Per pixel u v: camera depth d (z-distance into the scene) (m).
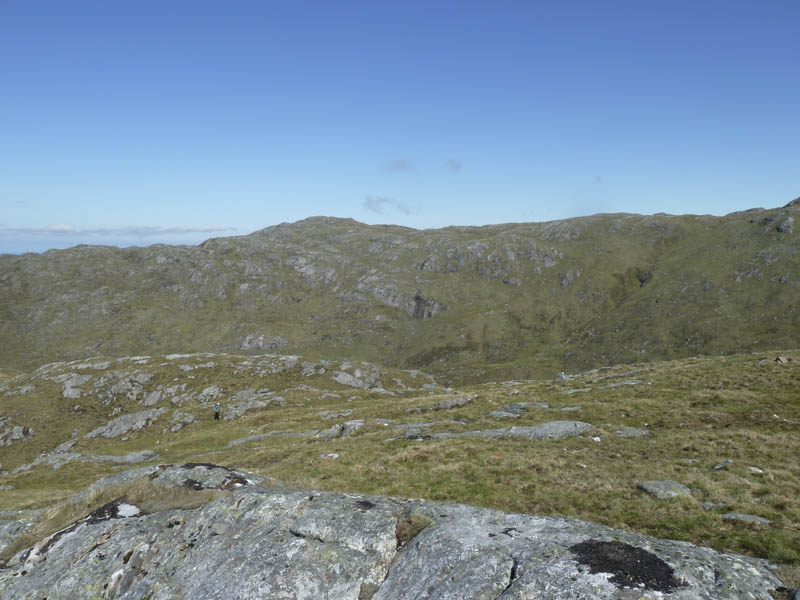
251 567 11.31
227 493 15.59
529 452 28.61
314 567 11.16
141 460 57.28
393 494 24.00
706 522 15.99
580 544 10.51
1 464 83.62
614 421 35.44
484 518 12.51
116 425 85.44
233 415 83.94
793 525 14.93
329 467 30.84
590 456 26.92
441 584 10.02
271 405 86.81
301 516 13.01
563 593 8.95
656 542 10.55
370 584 10.89
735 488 19.20
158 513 14.74
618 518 17.61
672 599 8.57
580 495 20.62
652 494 19.41
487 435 35.00
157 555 12.95
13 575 13.31
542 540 10.91
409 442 35.84
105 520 14.77
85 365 121.25
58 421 97.06
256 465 36.88
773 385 38.41
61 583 12.48
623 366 66.12
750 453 24.31
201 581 11.60
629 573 9.26
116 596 12.03
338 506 13.31
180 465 18.67
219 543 12.78
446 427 39.88
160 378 111.25
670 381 45.62
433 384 120.44
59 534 14.52
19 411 98.69
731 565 9.71
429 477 25.94
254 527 13.05
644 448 27.53
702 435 28.55
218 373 113.12
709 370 46.84
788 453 23.83
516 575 9.77
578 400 44.19
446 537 11.36
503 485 23.22
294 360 117.69
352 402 79.38
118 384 108.56
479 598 9.42
